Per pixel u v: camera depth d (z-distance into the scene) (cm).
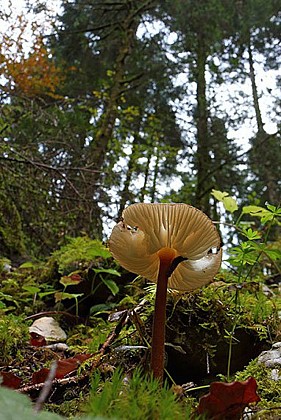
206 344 223
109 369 200
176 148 1068
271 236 925
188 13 1022
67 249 433
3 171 588
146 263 185
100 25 1076
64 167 612
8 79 734
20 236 610
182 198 1095
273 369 192
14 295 396
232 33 1052
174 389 163
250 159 1148
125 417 117
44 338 289
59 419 90
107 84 1005
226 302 235
